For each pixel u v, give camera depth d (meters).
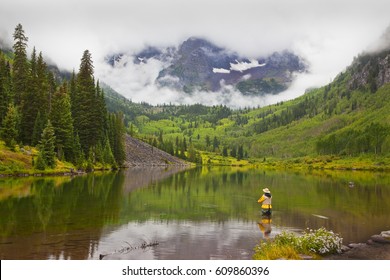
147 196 44.97
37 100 90.62
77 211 32.00
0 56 109.38
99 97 121.31
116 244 20.94
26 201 36.84
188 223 27.84
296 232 25.14
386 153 197.50
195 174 109.31
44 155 76.88
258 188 59.41
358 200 43.56
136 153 187.25
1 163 67.69
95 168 100.19
